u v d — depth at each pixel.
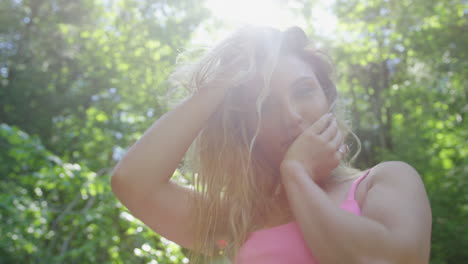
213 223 1.16
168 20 9.80
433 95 9.37
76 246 4.20
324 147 0.95
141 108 8.51
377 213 0.81
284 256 0.97
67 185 3.98
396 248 0.75
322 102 1.07
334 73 1.20
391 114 12.69
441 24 8.73
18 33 15.55
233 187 1.16
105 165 6.87
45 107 14.42
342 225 0.78
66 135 8.37
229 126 1.18
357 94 13.80
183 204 1.13
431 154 9.66
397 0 9.75
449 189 8.17
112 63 9.24
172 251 3.60
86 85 13.72
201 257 1.19
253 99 1.13
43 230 4.19
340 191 0.97
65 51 14.38
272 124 1.09
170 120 1.08
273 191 1.13
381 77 12.66
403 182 0.85
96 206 4.32
